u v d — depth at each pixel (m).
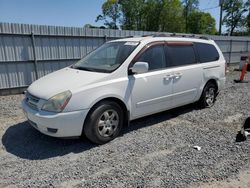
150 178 3.12
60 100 3.67
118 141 4.25
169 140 4.29
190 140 4.28
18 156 3.76
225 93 8.09
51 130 3.74
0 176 3.21
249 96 7.63
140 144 4.12
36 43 8.95
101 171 3.30
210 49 6.16
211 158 3.62
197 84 5.66
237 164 3.45
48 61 9.39
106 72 4.20
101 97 3.94
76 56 10.11
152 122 5.21
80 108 3.76
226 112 5.90
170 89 5.01
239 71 14.62
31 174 3.25
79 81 3.94
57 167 3.42
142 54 4.57
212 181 3.06
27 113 4.02
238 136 4.32
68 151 3.90
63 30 9.48
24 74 8.89
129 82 4.30
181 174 3.20
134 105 4.45
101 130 4.07
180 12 50.09
